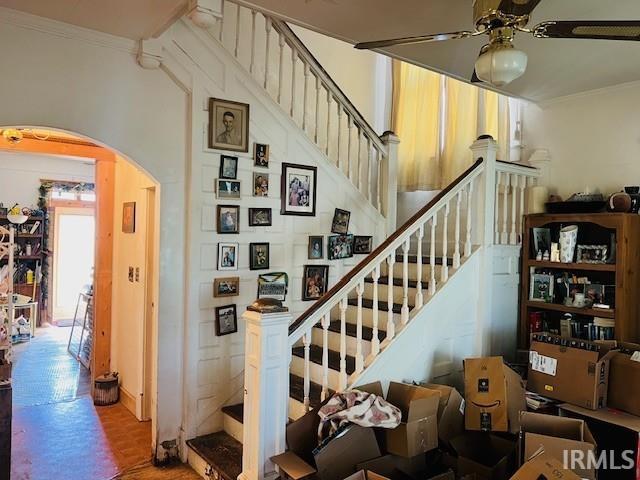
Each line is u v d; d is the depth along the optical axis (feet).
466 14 8.40
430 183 16.05
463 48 10.00
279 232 12.17
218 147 11.06
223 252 11.22
